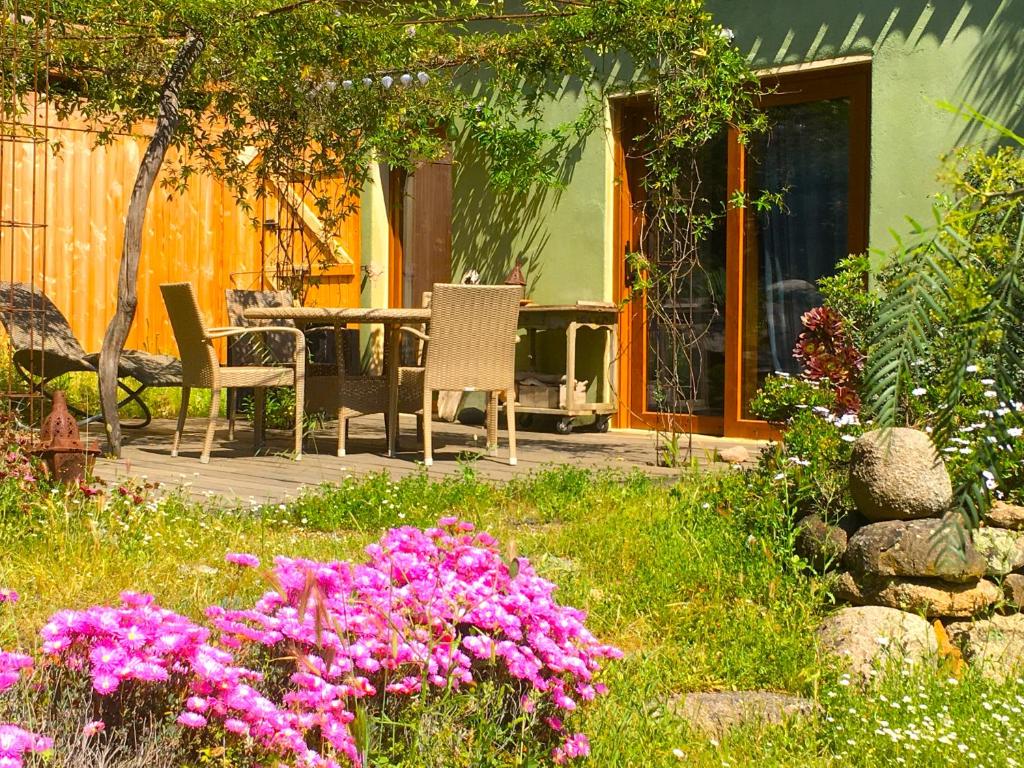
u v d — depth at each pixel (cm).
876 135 748
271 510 519
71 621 196
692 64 717
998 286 88
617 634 357
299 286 948
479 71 981
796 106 816
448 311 691
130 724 195
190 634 197
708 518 461
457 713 225
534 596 249
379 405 761
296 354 735
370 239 1091
